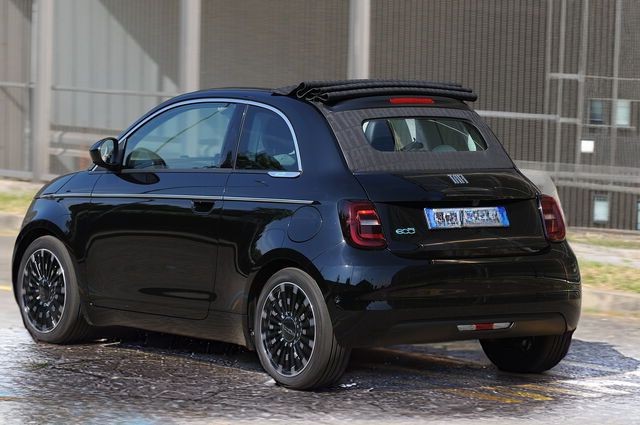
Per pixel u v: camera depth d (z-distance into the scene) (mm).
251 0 37875
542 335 17453
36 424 14477
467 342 20594
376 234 15672
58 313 19156
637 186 35094
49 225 19250
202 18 38750
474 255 16188
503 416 15398
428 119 17203
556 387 17297
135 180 18438
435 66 35656
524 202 16844
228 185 17141
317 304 15758
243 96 17672
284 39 37469
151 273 17984
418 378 17609
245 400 15812
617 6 34844
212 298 17203
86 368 17594
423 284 15750
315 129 16547
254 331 16719
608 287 26281
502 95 35312
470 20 35281
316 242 15820
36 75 41969
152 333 20219
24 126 42406
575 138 35219
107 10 40625
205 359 18375
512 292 16391
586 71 35094
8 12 42562
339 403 15797
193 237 17359
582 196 35406
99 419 14734
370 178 15992
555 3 35000
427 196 15977
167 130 18422
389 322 15609
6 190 39875
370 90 17125
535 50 35094
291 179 16453
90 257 18781
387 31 36031
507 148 35469
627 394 16938
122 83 40469
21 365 17719
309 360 15953
